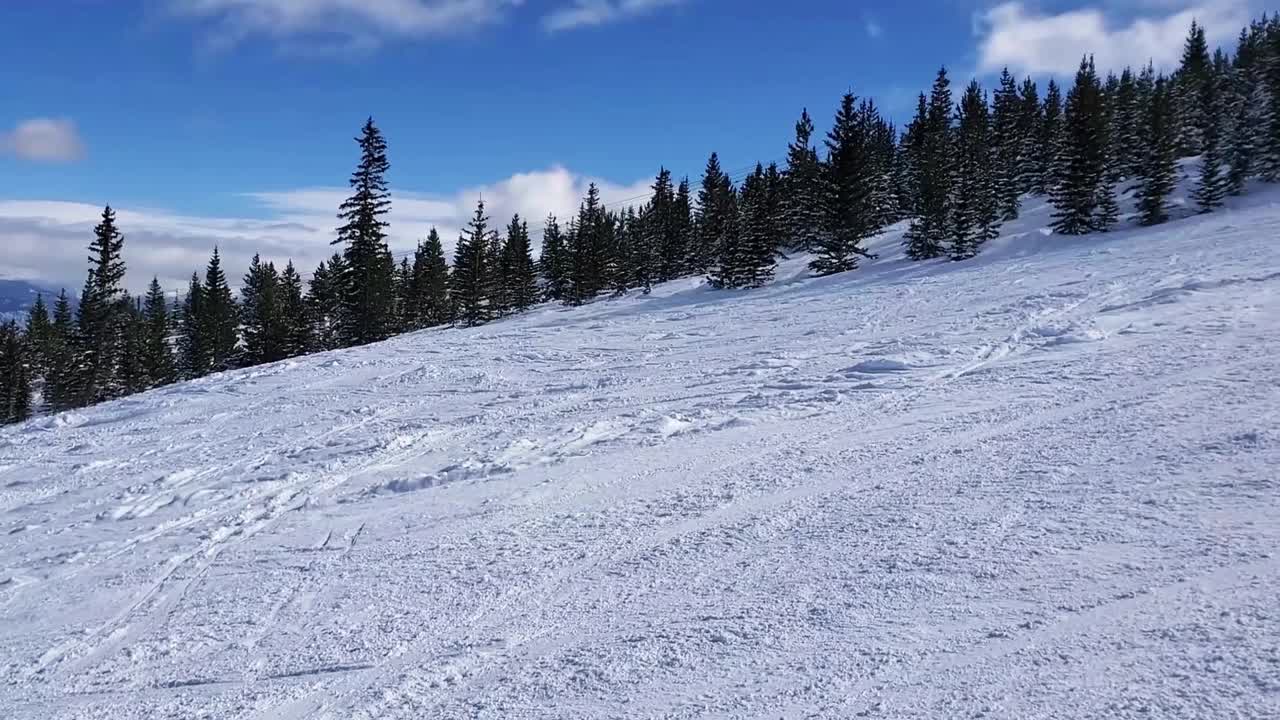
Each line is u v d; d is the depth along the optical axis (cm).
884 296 2573
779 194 5753
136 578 693
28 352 6562
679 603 501
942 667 371
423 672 449
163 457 1244
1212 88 5734
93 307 5350
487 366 1923
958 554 511
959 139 6162
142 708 448
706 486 773
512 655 458
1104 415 827
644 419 1151
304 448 1205
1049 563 475
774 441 926
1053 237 4103
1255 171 4691
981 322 1689
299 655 496
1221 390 849
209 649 524
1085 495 590
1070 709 321
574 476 870
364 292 4491
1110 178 4312
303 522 820
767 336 2012
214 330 6544
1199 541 474
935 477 702
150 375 5950
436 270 6775
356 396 1661
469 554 655
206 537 795
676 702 373
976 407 959
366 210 4406
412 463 1041
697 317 2689
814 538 589
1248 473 577
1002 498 614
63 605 647
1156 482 593
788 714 349
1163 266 2150
